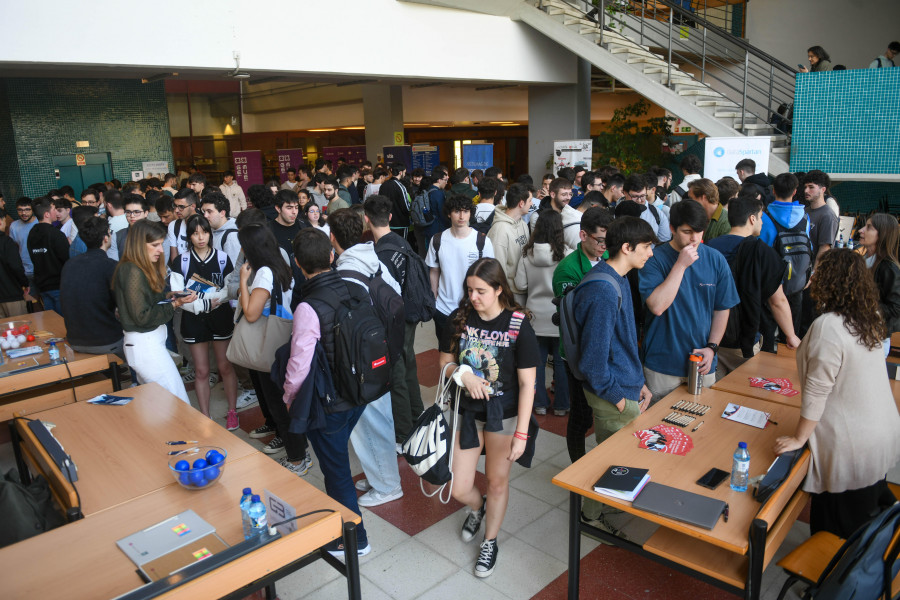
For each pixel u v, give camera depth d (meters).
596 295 2.71
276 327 3.51
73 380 4.03
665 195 6.79
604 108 17.84
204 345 4.37
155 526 2.15
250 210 4.12
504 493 2.94
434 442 2.73
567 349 2.86
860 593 1.98
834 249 2.47
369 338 2.82
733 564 2.19
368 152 14.49
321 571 3.02
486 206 5.51
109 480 2.48
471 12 9.59
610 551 3.09
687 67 14.52
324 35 7.88
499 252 4.54
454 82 10.90
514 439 2.72
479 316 2.81
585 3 11.23
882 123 8.18
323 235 2.87
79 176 11.05
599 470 2.46
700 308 3.10
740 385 3.22
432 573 2.96
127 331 3.63
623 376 2.83
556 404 4.59
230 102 18.45
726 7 13.96
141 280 3.53
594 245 3.47
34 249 5.98
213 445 2.76
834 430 2.44
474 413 2.82
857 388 2.41
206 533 2.11
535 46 10.70
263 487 2.40
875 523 2.01
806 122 8.74
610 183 6.03
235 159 13.02
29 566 1.97
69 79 10.74
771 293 3.44
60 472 2.45
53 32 5.96
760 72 13.62
